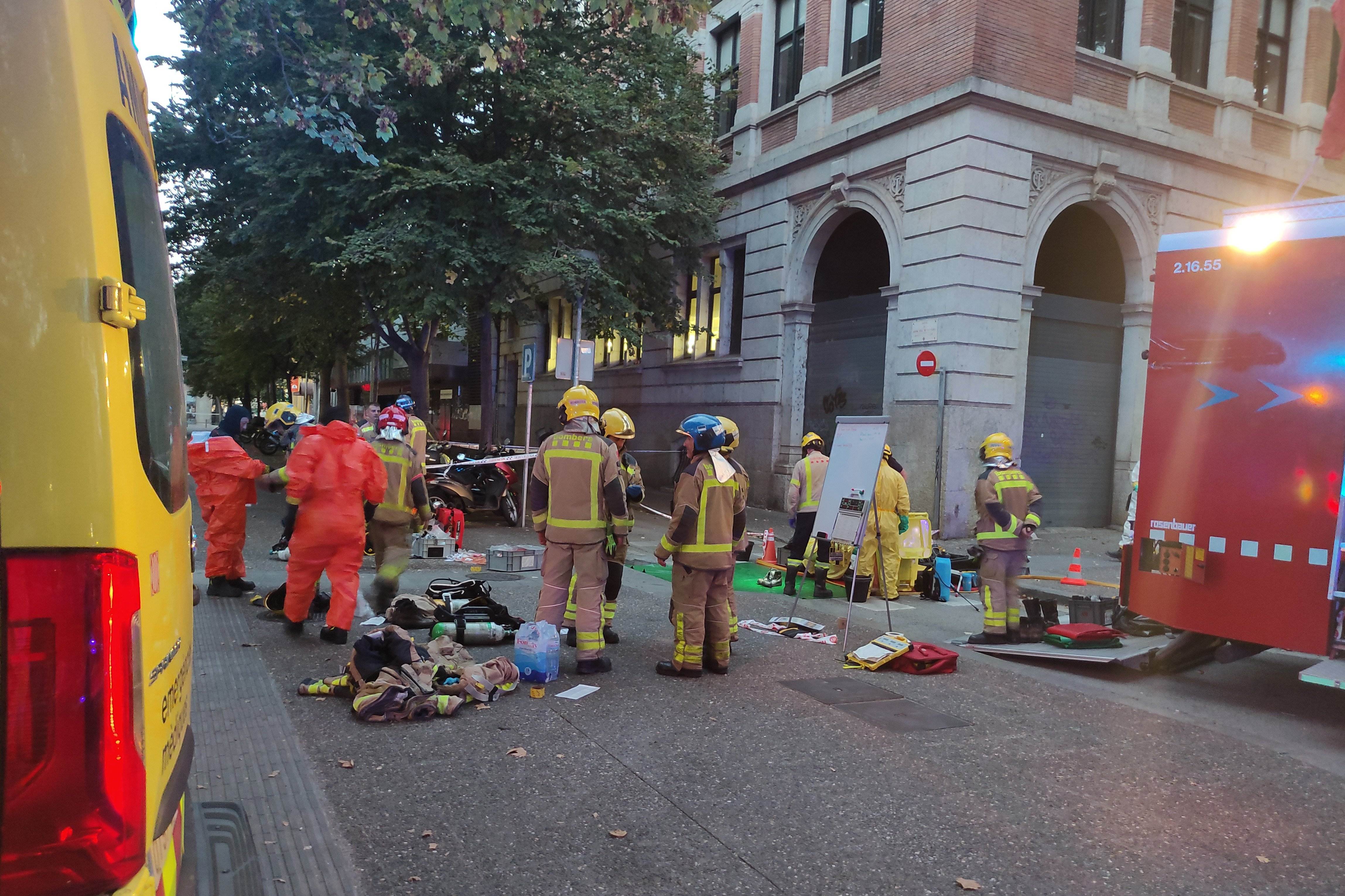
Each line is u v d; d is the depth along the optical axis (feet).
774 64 57.88
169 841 6.29
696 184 53.26
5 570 4.88
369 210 43.24
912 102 44.65
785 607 27.53
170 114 45.62
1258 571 17.78
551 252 43.73
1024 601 23.22
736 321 60.95
